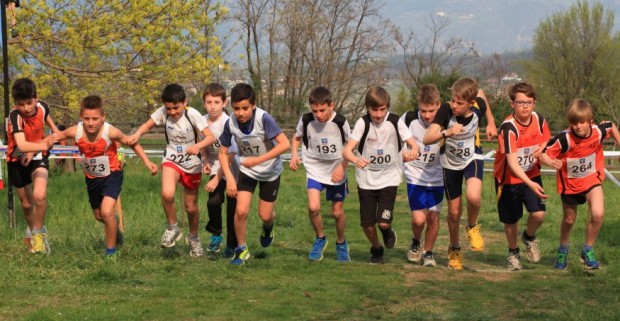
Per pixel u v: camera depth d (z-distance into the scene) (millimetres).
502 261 8172
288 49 38000
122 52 15305
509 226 7566
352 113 40031
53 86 15469
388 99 7391
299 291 6293
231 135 7285
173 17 15156
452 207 7484
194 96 20969
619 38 41688
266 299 5977
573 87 42656
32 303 5699
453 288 6535
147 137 29484
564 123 43156
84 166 7324
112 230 7355
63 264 7137
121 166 7535
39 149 7242
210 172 7898
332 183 7840
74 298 5910
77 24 14500
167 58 15297
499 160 7512
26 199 7898
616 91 40906
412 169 7641
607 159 23781
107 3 14844
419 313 5453
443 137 7051
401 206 14078
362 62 39906
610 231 9781
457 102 7105
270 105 38188
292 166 7871
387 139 7492
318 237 8078
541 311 5664
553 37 42812
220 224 7973
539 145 7383
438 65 43781
